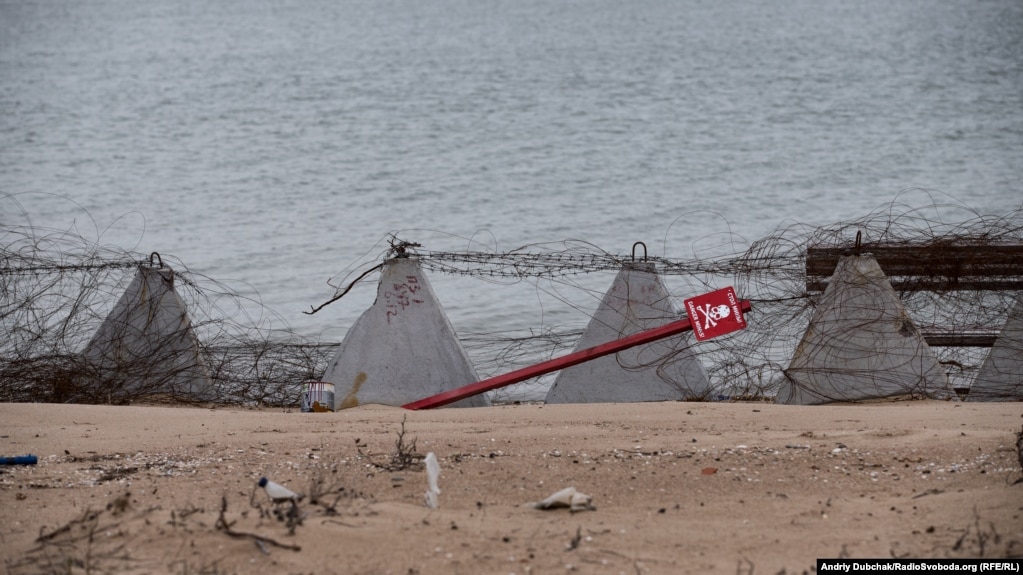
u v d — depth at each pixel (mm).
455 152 37188
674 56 69312
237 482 8250
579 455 8797
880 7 109312
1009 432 9258
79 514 7453
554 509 7461
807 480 8070
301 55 72625
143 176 33281
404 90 54500
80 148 39000
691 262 15133
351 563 6383
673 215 27109
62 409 11188
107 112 48219
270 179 32594
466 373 12320
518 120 44688
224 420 10797
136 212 27969
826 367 11906
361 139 40312
